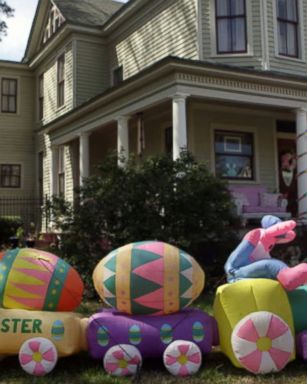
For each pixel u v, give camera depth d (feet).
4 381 15.08
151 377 15.42
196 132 45.55
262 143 48.78
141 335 15.56
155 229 27.66
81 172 52.85
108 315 16.12
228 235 29.76
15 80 78.18
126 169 28.96
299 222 39.55
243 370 16.01
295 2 48.14
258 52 45.68
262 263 17.20
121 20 59.98
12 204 74.08
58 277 16.33
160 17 52.95
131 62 58.95
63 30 64.44
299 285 16.06
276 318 15.47
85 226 28.50
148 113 48.96
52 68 71.31
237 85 39.37
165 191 28.17
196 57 46.57
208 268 29.60
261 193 44.45
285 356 15.43
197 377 15.33
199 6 46.68
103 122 48.01
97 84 64.75
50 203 32.09
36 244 52.03
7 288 15.96
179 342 15.51
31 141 78.38
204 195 28.71
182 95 36.99
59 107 68.33
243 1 46.34
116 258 16.10
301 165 42.24
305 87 42.04
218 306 16.34
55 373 15.74
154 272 15.58
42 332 15.42
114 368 15.46
